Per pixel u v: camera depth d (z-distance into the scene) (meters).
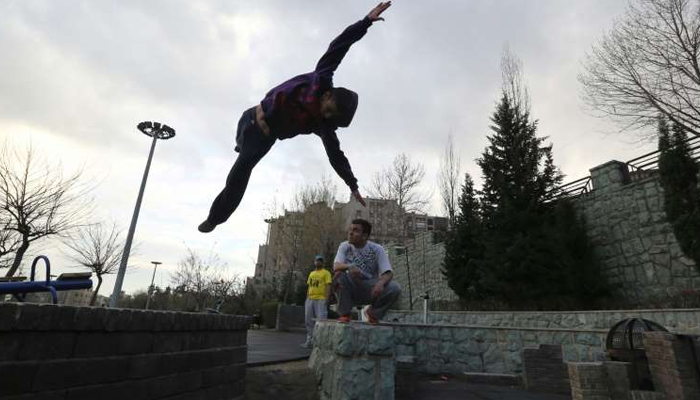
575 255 11.65
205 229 3.12
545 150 14.42
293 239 28.27
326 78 2.79
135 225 16.48
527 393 6.50
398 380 5.90
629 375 5.10
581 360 7.33
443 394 6.21
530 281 11.70
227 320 3.20
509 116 15.50
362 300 4.39
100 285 19.78
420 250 21.22
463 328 8.24
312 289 8.02
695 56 12.51
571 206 12.70
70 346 1.67
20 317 1.44
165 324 2.32
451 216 22.03
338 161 3.05
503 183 13.76
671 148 9.34
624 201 11.62
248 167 2.88
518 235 12.15
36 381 1.50
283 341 9.45
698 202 8.65
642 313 8.38
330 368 4.30
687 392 4.42
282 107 2.79
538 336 7.84
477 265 13.86
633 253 11.15
